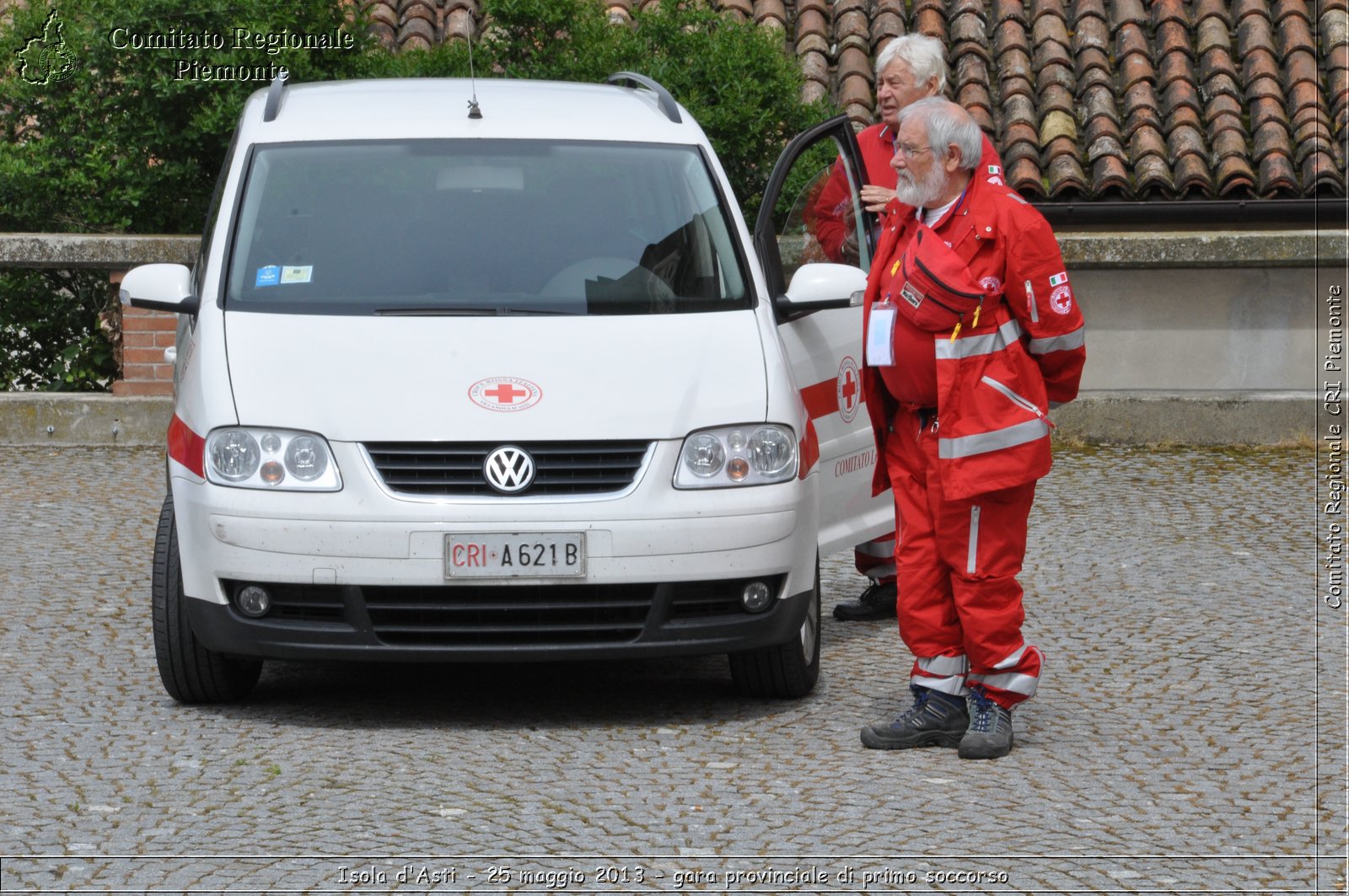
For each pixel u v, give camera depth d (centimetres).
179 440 948
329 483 900
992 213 878
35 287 1916
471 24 2394
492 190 1064
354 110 1132
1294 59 2336
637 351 961
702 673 1078
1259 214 2122
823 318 1105
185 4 1795
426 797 834
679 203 1076
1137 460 1792
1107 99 2278
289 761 886
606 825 798
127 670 1052
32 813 805
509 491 902
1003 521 900
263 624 910
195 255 1794
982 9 2462
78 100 1875
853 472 1132
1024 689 916
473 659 909
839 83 2317
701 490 924
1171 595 1269
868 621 1212
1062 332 888
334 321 972
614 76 1313
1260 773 887
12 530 1416
